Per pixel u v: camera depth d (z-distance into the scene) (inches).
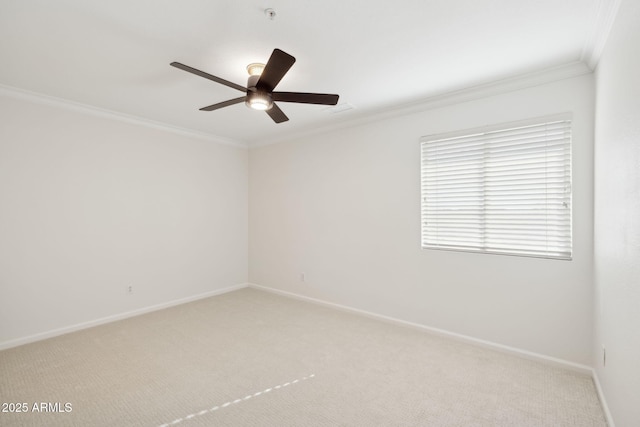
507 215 107.9
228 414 76.2
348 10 68.2
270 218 189.9
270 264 190.4
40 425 71.7
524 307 104.0
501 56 89.0
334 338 121.3
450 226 120.6
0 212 112.2
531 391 85.1
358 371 96.4
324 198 161.6
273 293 188.1
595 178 88.4
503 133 107.8
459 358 104.3
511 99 105.1
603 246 78.4
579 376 92.4
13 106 114.4
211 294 182.2
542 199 101.2
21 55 87.6
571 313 95.9
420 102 124.5
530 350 102.9
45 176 122.2
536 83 100.1
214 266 184.4
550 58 90.1
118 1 64.9
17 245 115.7
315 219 166.1
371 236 143.3
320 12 68.9
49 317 122.8
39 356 106.0
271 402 81.0
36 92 115.6
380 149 139.3
